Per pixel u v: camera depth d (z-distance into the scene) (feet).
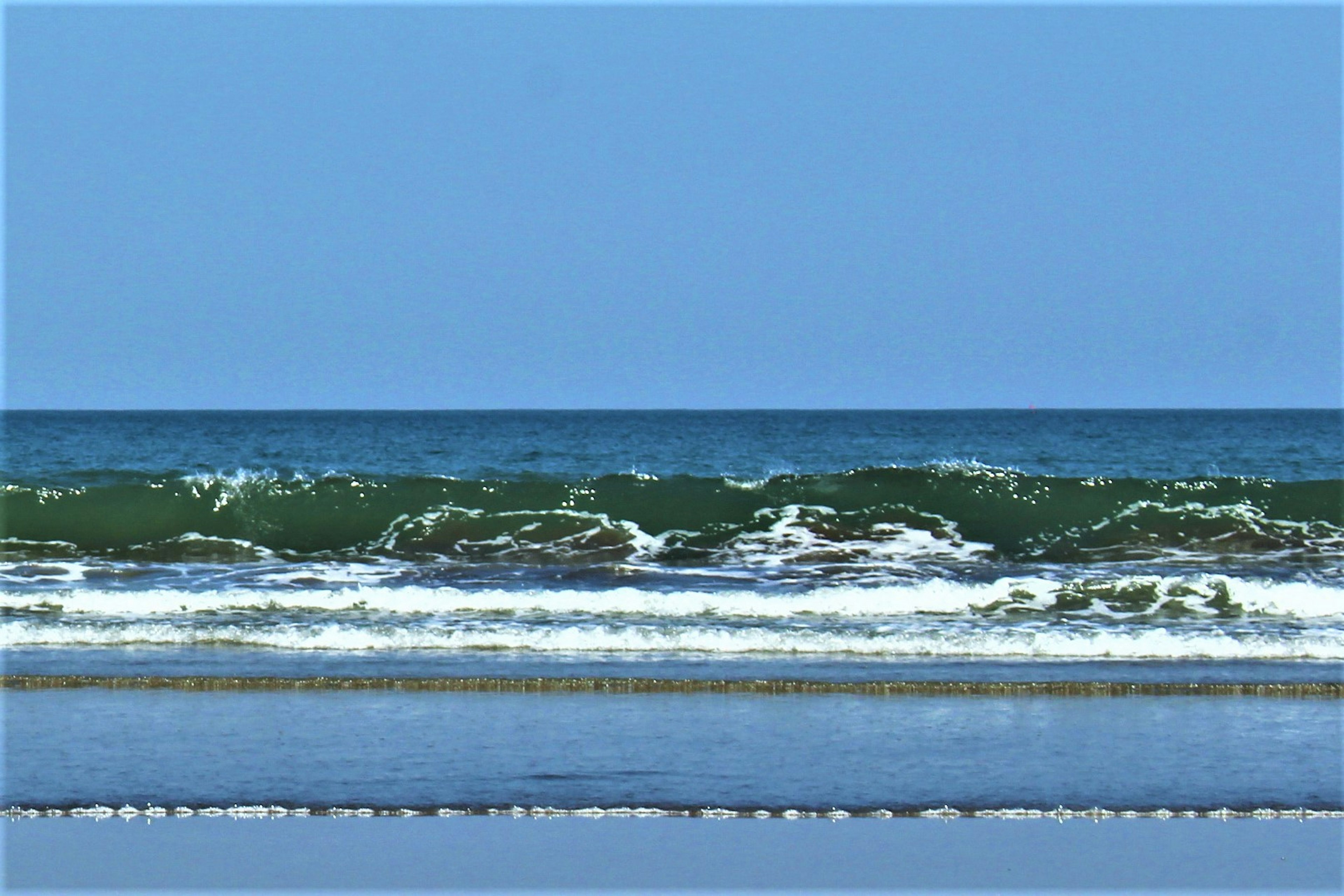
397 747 76.89
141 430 584.40
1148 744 78.28
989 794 69.21
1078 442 469.16
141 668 95.25
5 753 75.51
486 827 64.18
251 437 509.35
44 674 93.04
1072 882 57.67
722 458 378.32
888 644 103.14
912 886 57.16
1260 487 165.89
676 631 104.78
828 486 169.58
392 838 62.64
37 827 64.08
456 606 120.37
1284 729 81.71
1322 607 118.52
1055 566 142.72
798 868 59.06
